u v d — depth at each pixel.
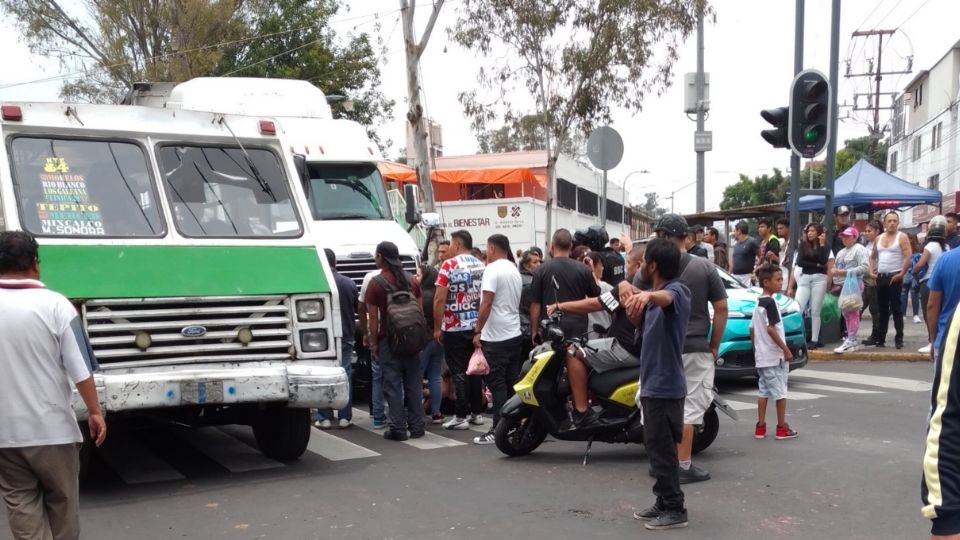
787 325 10.88
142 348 6.75
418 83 16.62
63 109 7.43
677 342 5.63
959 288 5.79
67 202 7.12
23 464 4.55
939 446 3.16
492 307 8.58
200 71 27.47
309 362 7.31
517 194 27.72
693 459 7.53
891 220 13.80
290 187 8.02
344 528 5.81
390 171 18.81
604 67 18.25
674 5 18.00
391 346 8.47
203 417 7.70
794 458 7.46
